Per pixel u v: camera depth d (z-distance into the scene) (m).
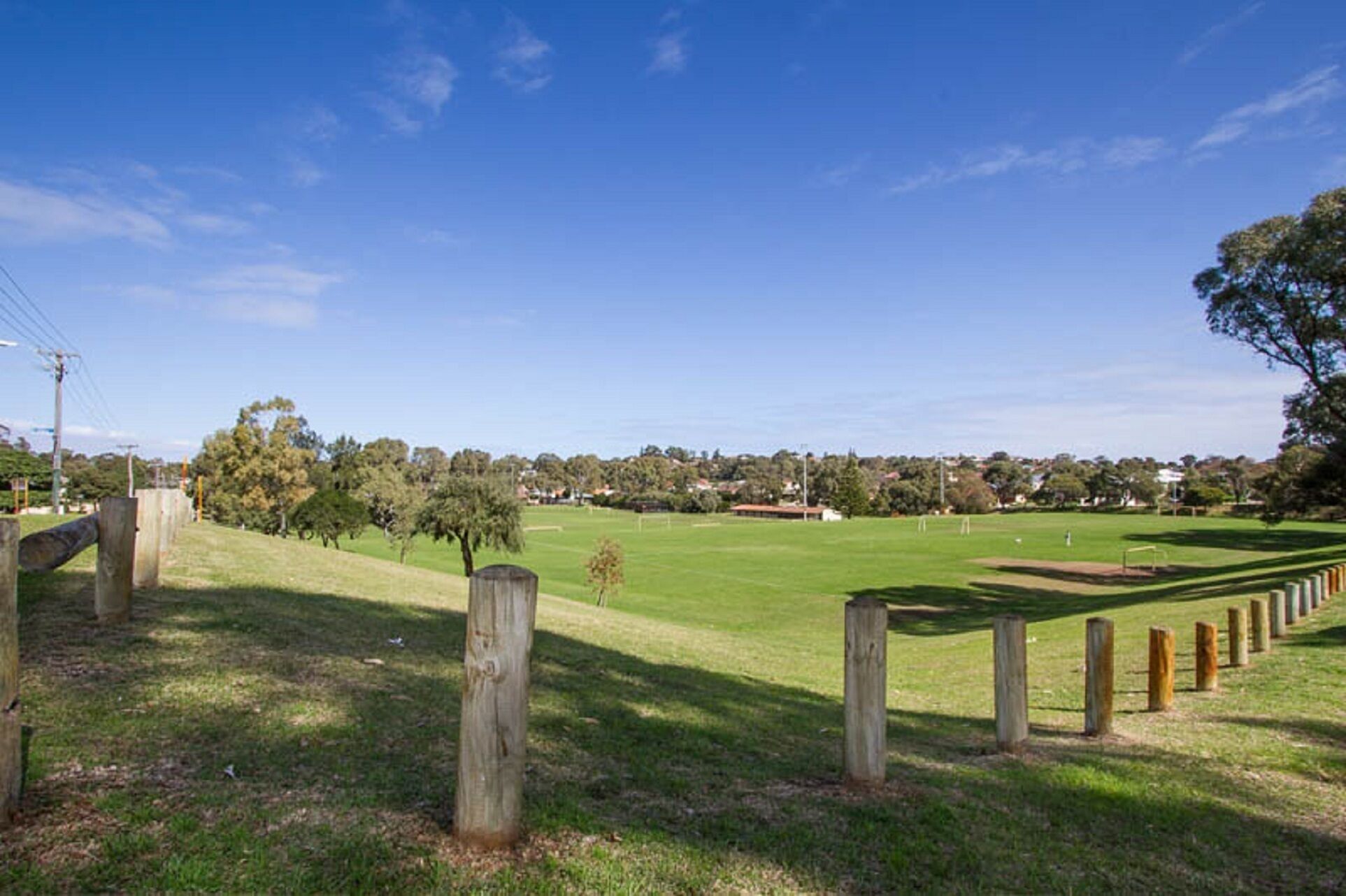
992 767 6.04
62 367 39.31
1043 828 4.81
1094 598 37.47
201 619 8.09
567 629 13.19
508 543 40.12
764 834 4.32
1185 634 15.44
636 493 194.62
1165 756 6.60
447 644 9.38
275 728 5.14
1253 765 6.41
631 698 7.96
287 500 63.06
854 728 5.20
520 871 3.52
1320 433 35.28
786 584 51.22
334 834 3.68
